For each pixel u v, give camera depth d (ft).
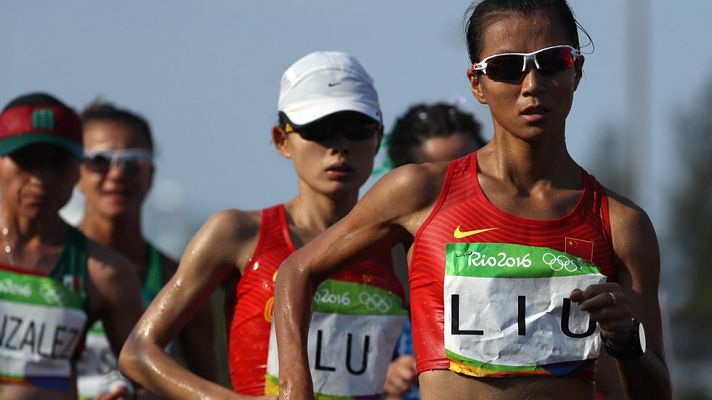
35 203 80.28
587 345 55.52
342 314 71.46
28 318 80.18
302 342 58.54
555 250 55.72
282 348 58.39
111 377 95.30
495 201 56.34
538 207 56.29
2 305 80.02
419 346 56.70
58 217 82.74
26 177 80.33
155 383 71.10
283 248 72.49
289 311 58.85
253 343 71.61
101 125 100.27
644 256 56.59
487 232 55.93
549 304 55.42
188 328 87.81
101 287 81.71
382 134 77.92
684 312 565.94
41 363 80.18
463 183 56.95
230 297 73.92
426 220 56.75
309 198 74.49
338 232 59.06
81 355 82.33
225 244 72.64
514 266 55.36
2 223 81.30
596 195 57.06
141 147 100.37
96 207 99.40
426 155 94.94
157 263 99.66
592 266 55.72
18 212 80.79
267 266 72.02
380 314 72.13
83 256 81.97
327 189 73.67
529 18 55.42
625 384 58.23
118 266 82.48
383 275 72.79
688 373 548.72
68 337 80.74
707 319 561.43
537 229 55.88
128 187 99.35
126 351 71.97
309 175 73.92
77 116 82.99
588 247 55.98
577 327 55.42
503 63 55.21
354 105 73.97
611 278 56.54
